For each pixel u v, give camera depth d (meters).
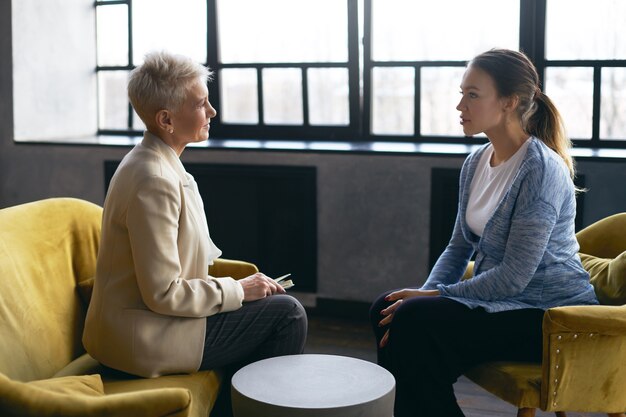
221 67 4.90
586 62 4.25
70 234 2.58
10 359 2.15
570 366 2.24
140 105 2.29
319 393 2.04
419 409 2.42
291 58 4.76
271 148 4.41
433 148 4.32
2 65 4.84
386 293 2.71
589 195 3.93
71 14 5.11
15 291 2.27
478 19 4.39
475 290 2.43
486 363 2.42
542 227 2.37
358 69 4.62
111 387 2.16
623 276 2.53
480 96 2.49
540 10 4.29
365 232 4.32
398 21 4.54
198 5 4.91
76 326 2.51
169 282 2.17
